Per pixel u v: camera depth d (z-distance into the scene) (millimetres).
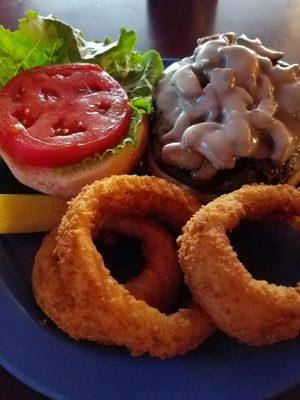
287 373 151
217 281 159
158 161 214
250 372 152
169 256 188
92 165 201
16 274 189
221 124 194
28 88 211
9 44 230
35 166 201
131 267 196
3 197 201
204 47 210
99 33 313
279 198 187
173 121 209
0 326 162
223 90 196
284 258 195
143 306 162
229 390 147
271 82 202
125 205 191
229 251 164
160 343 158
